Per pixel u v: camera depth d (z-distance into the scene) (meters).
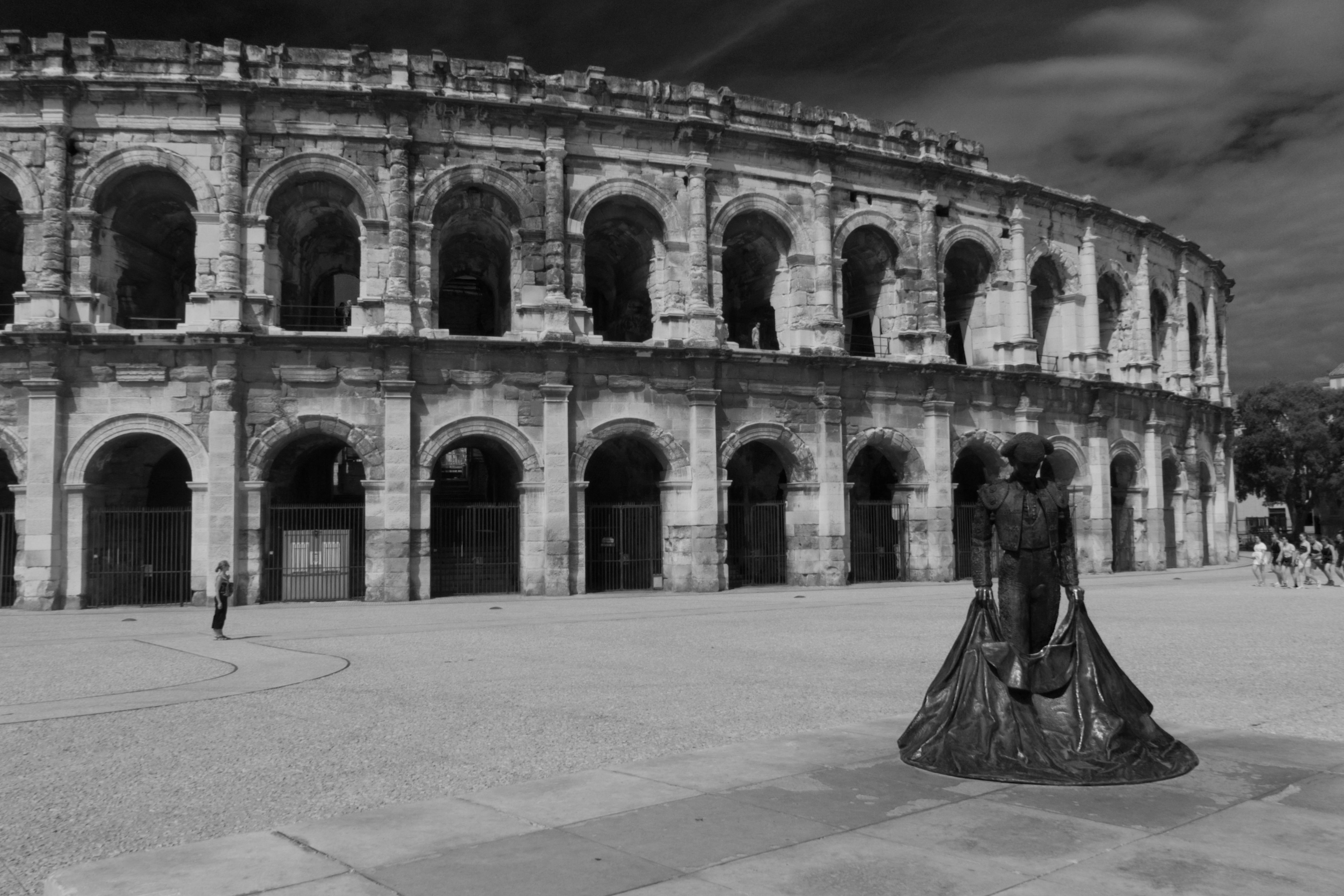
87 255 40.28
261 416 40.38
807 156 48.69
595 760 13.31
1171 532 64.94
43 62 40.47
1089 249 58.56
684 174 46.41
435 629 30.72
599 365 43.88
